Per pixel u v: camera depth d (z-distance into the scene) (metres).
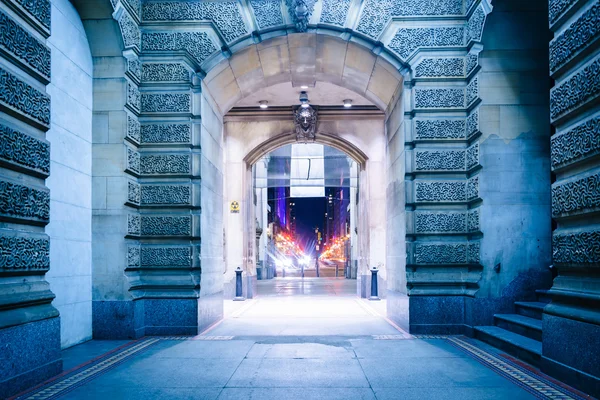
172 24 9.99
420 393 5.48
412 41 9.93
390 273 11.65
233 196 18.20
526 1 8.94
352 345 8.30
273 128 18.17
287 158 22.33
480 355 7.45
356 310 13.91
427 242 9.69
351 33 10.01
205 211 10.18
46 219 6.18
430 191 9.74
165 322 9.50
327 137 18.22
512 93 9.22
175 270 9.68
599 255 5.24
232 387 5.75
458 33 9.88
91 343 8.57
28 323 5.69
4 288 5.36
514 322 8.18
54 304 7.73
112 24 8.93
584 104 5.52
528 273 9.02
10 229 5.51
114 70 9.23
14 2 5.59
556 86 6.14
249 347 8.19
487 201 9.11
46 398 5.31
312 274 49.41
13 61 5.58
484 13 9.04
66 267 8.10
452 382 5.91
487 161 9.16
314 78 12.45
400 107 10.41
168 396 5.41
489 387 5.69
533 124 9.20
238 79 11.37
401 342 8.56
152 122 9.88
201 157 9.88
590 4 5.39
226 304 15.93
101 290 9.00
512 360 7.09
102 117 9.16
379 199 17.95
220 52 10.00
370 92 12.30
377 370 6.54
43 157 6.11
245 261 18.33
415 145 9.86
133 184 9.41
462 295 9.52
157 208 9.78
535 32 9.18
